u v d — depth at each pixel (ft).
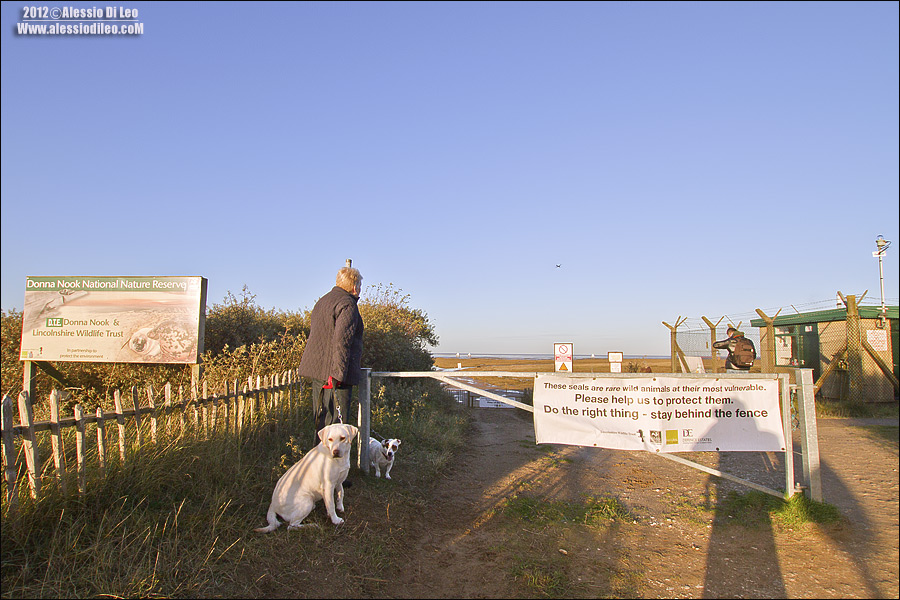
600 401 18.98
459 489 21.77
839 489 20.75
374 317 48.14
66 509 13.41
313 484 15.71
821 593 12.68
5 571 11.55
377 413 29.09
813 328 55.83
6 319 37.40
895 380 48.01
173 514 14.65
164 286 29.17
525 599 12.72
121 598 11.23
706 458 27.48
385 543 15.37
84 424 14.56
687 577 13.84
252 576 12.82
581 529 17.31
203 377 28.40
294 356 29.89
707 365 64.69
